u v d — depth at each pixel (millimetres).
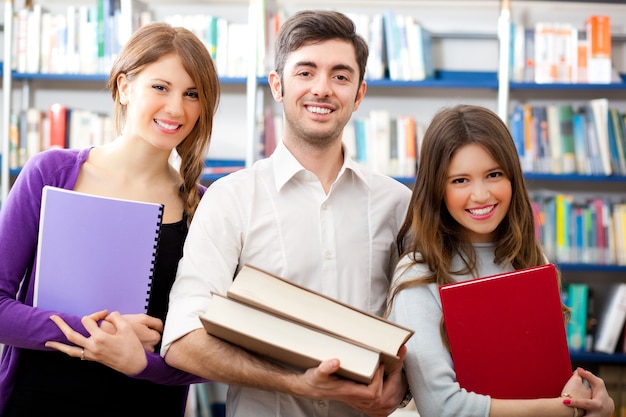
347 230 1639
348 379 1308
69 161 1695
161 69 1619
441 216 1586
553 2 3664
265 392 1539
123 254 1551
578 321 3346
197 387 3299
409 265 1541
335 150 1661
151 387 1628
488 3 3656
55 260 1541
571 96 3664
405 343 1421
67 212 1543
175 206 1737
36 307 1544
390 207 1699
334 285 1607
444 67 3672
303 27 1584
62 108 3412
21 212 1628
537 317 1394
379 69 3393
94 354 1466
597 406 1352
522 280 1398
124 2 3365
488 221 1523
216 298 1304
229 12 3729
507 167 1534
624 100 3648
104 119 3428
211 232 1572
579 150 3359
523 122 3361
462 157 1520
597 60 3373
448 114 1571
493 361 1382
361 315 1315
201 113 1688
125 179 1712
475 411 1340
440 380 1390
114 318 1476
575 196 3686
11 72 3414
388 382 1432
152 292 1646
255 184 1635
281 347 1258
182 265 1570
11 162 3412
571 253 3352
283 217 1616
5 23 3404
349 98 1600
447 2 3660
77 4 3736
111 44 3406
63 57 3420
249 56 3355
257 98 3559
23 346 1539
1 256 1597
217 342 1419
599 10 3678
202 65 1646
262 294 1297
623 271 3340
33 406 1581
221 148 3723
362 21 3391
